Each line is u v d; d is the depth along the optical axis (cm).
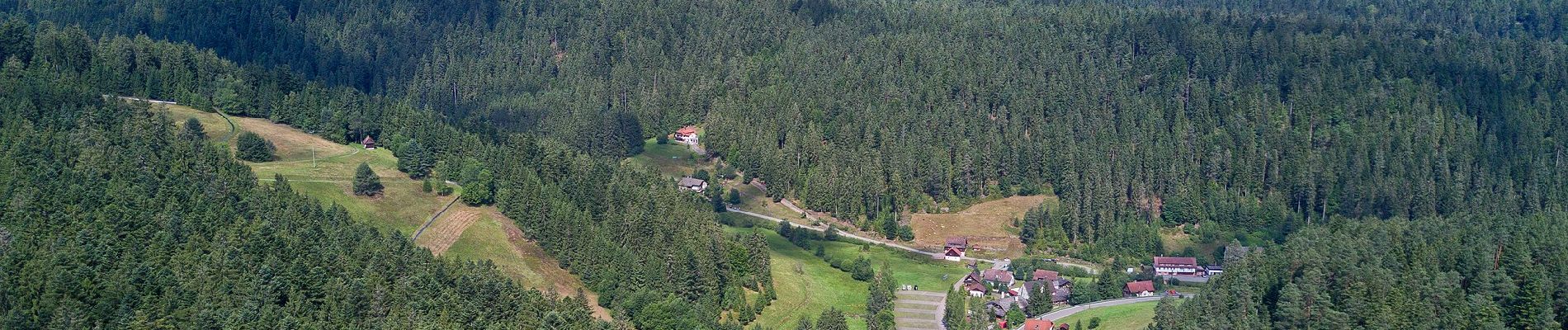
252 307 19125
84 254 19700
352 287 19812
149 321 18725
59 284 18900
